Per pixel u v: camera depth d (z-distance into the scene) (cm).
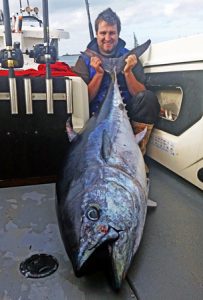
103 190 140
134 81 262
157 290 126
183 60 209
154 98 236
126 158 174
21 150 214
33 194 204
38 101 207
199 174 203
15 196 201
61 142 220
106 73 259
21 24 369
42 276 132
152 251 149
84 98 223
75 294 124
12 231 164
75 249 123
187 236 161
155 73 251
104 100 224
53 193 205
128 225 128
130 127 211
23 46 377
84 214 130
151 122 239
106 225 124
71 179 160
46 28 211
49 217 177
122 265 123
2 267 137
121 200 135
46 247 151
